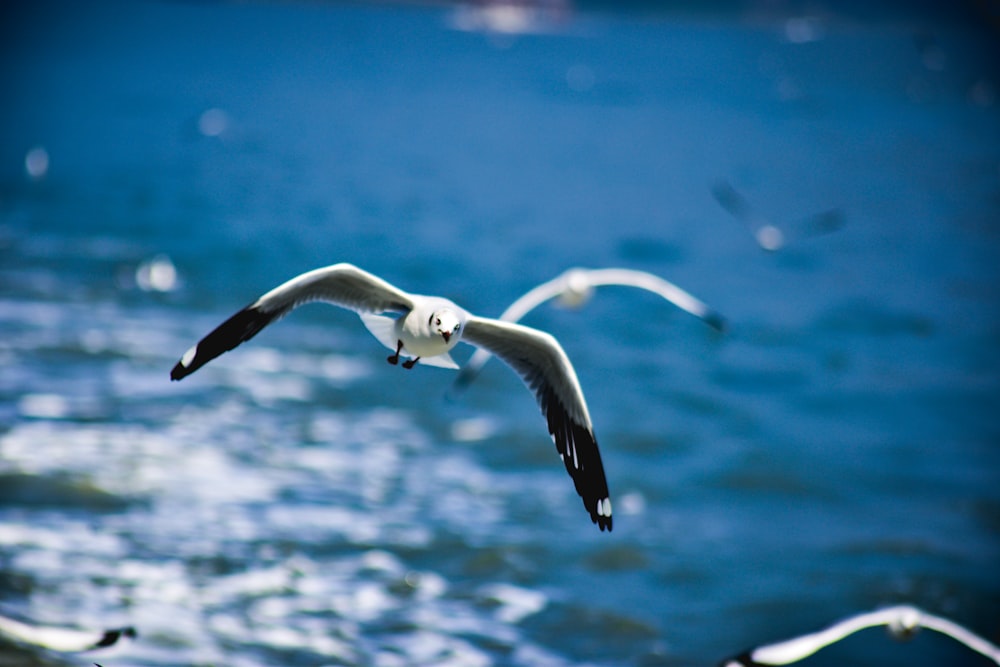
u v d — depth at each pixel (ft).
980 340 129.90
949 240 186.29
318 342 107.45
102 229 158.51
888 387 111.45
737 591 69.92
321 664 59.41
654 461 89.76
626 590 69.31
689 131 315.58
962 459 93.56
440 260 155.84
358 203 193.77
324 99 352.49
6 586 62.64
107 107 305.32
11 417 84.23
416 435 89.04
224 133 271.69
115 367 97.30
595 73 483.10
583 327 126.82
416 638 62.39
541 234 176.24
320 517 74.13
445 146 270.46
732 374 113.09
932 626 48.39
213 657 58.85
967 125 347.56
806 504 83.46
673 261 162.81
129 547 67.97
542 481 82.64
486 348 29.04
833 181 240.53
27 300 115.55
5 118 274.36
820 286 151.74
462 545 72.18
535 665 61.36
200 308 120.37
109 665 57.00
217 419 88.02
